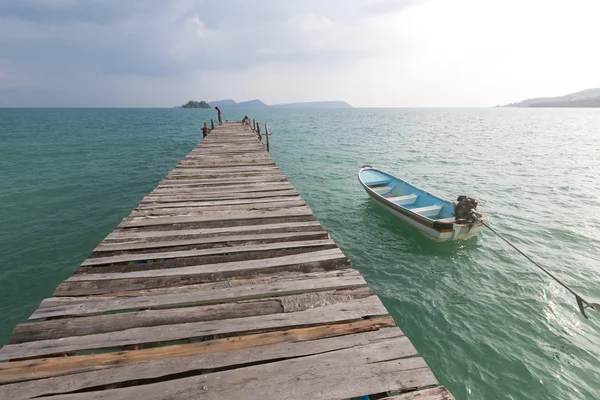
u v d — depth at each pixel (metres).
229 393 2.10
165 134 39.19
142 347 2.55
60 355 2.42
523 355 4.91
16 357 2.37
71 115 107.94
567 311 5.88
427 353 5.02
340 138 36.34
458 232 8.01
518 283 6.79
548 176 17.02
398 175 17.30
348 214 11.02
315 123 65.62
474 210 8.09
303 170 18.53
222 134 19.48
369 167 13.63
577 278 6.93
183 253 4.02
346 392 2.11
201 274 3.54
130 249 4.11
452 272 7.25
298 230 4.77
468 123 68.31
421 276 7.09
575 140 35.50
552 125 64.19
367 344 2.52
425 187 14.75
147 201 6.17
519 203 12.26
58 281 6.98
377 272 7.28
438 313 5.88
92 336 2.59
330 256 3.95
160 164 19.70
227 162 10.02
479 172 18.08
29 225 9.82
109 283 3.35
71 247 8.48
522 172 18.06
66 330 2.65
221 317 2.83
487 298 6.30
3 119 76.06
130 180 15.59
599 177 16.75
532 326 5.52
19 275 7.14
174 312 2.88
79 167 18.38
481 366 4.75
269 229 4.80
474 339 5.25
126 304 3.02
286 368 2.29
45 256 7.98
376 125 60.12
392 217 10.41
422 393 2.11
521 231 9.46
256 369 2.28
